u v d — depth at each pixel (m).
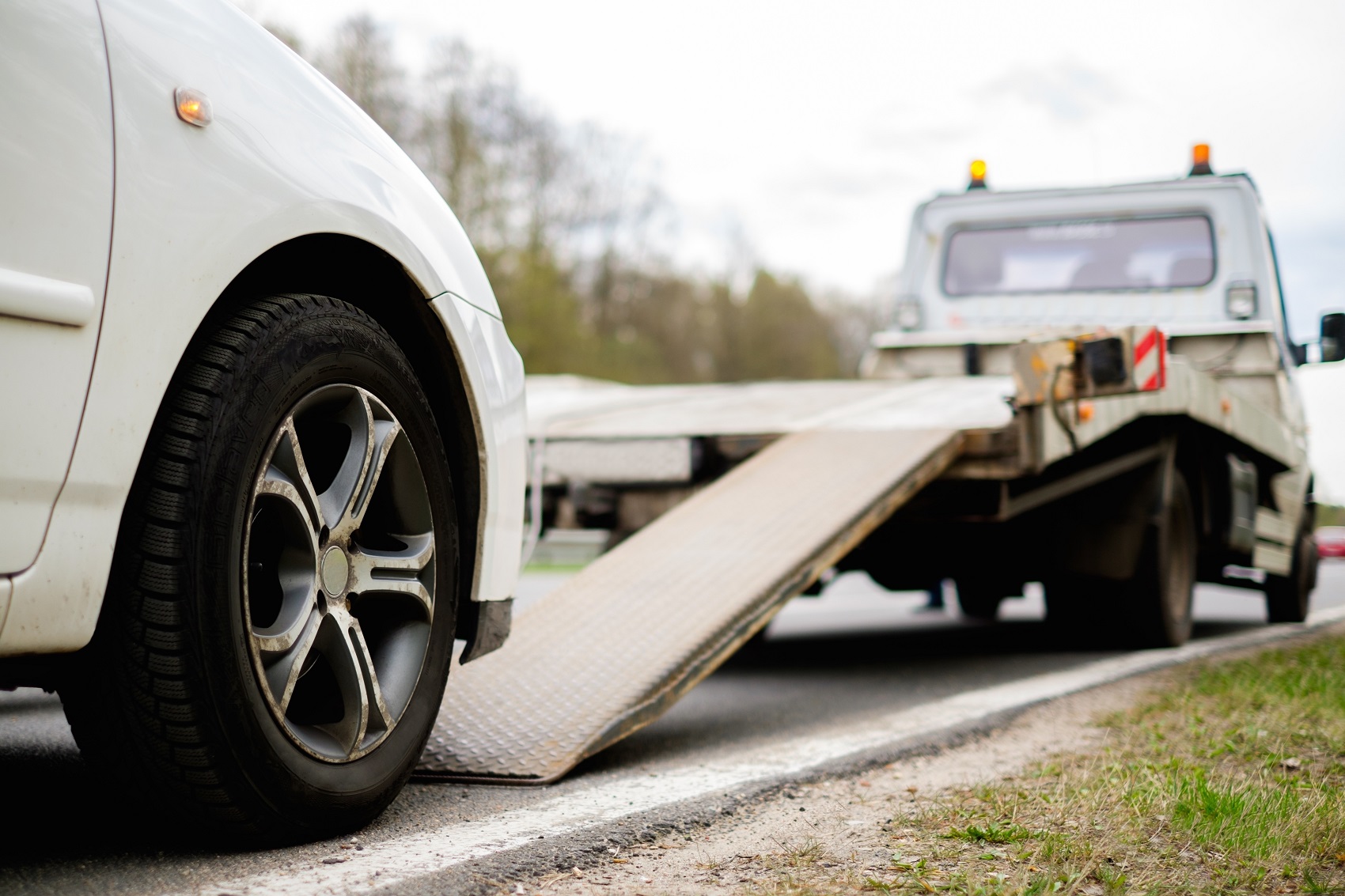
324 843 2.26
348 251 2.39
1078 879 2.06
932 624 8.99
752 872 2.14
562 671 3.46
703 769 3.13
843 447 4.93
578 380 7.45
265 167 2.13
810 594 6.27
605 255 36.38
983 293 7.73
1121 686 4.81
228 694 1.99
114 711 1.95
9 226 1.71
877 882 2.05
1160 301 7.37
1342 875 2.11
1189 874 2.11
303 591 2.17
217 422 2.00
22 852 2.13
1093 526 5.99
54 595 1.76
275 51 2.34
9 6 1.76
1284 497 7.89
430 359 2.64
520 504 2.89
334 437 2.38
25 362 1.73
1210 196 7.33
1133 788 2.71
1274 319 7.18
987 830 2.35
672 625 3.69
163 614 1.91
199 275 1.97
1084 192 7.59
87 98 1.85
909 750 3.41
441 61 28.77
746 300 44.78
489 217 28.42
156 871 2.03
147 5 2.03
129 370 1.86
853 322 50.03
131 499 1.94
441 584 2.54
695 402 6.42
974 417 5.00
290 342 2.15
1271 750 3.19
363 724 2.27
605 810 2.59
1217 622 8.59
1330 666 4.96
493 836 2.35
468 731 3.14
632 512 5.48
